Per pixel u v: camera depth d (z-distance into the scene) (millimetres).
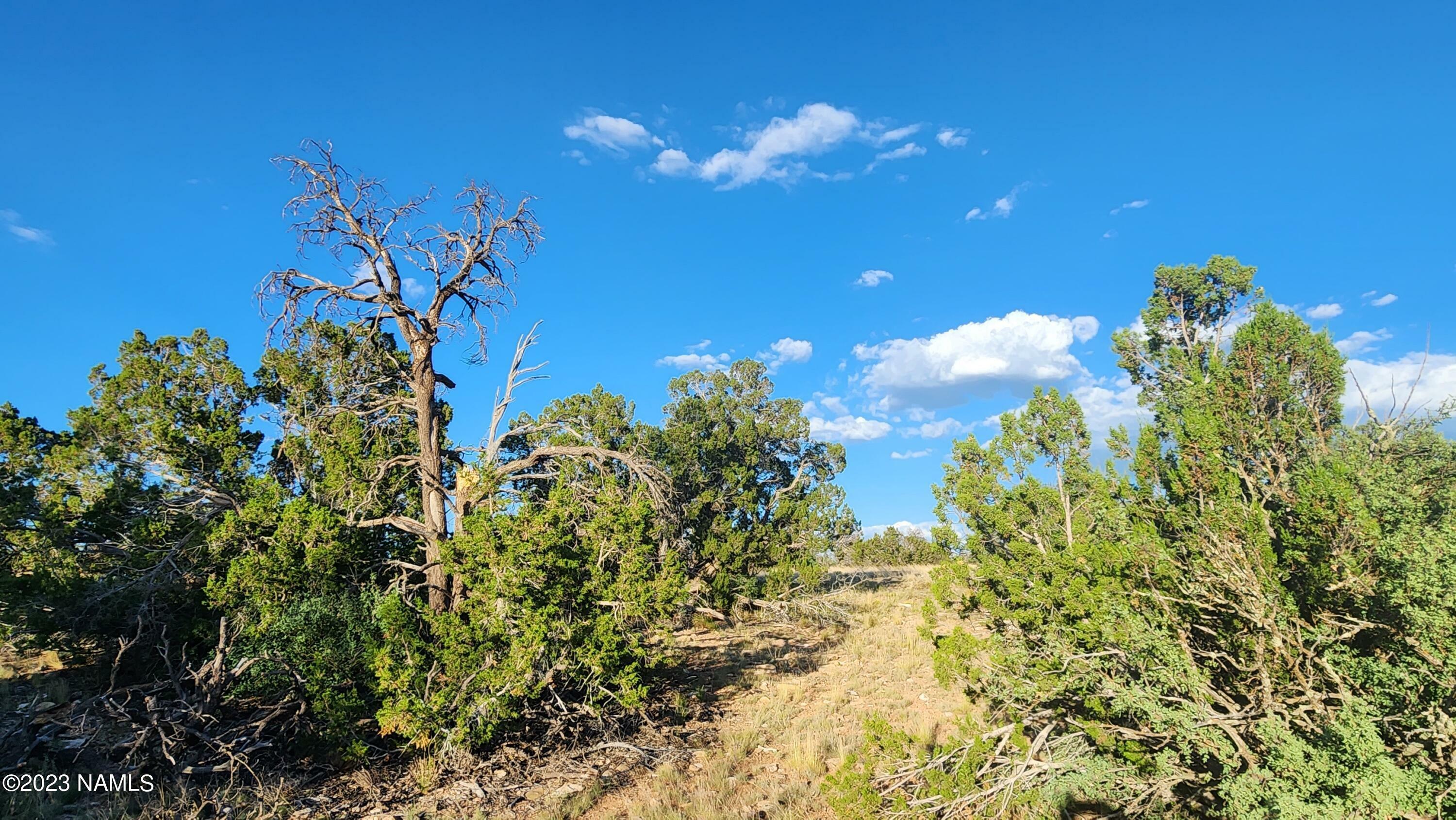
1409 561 5570
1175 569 7008
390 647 10969
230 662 11234
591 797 9781
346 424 15883
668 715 13773
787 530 25016
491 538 12164
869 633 20891
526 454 19656
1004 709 9078
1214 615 6820
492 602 12008
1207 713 6180
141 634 11312
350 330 17750
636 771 10922
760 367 30500
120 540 13562
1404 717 5418
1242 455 7984
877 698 14297
